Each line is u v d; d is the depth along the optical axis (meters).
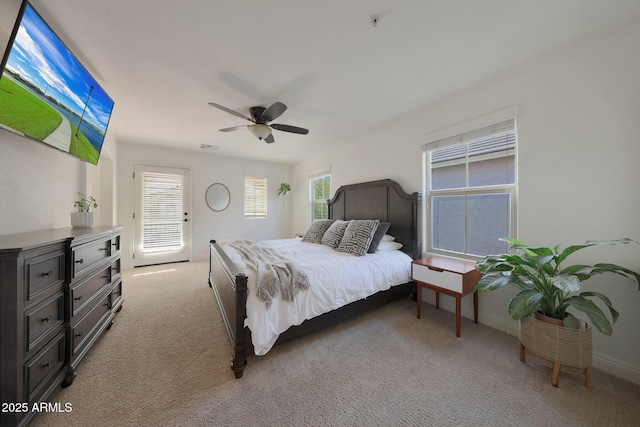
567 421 1.24
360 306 2.22
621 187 1.57
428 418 1.26
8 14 1.37
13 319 1.08
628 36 1.53
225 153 4.85
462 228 2.54
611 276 1.61
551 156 1.86
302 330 1.84
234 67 1.94
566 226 1.79
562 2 1.34
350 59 1.85
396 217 3.06
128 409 1.29
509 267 1.67
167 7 1.34
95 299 1.84
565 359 1.44
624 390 1.45
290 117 2.97
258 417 1.26
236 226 5.25
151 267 4.33
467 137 2.39
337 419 1.25
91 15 1.40
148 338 2.01
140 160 4.27
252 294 1.60
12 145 1.65
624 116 1.55
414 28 1.53
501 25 1.52
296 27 1.51
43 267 1.27
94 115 2.14
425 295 2.82
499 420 1.25
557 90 1.82
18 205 1.71
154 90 2.29
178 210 4.65
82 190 2.66
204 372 1.60
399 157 3.10
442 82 2.21
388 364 1.70
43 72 1.44
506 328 2.14
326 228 3.51
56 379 1.35
